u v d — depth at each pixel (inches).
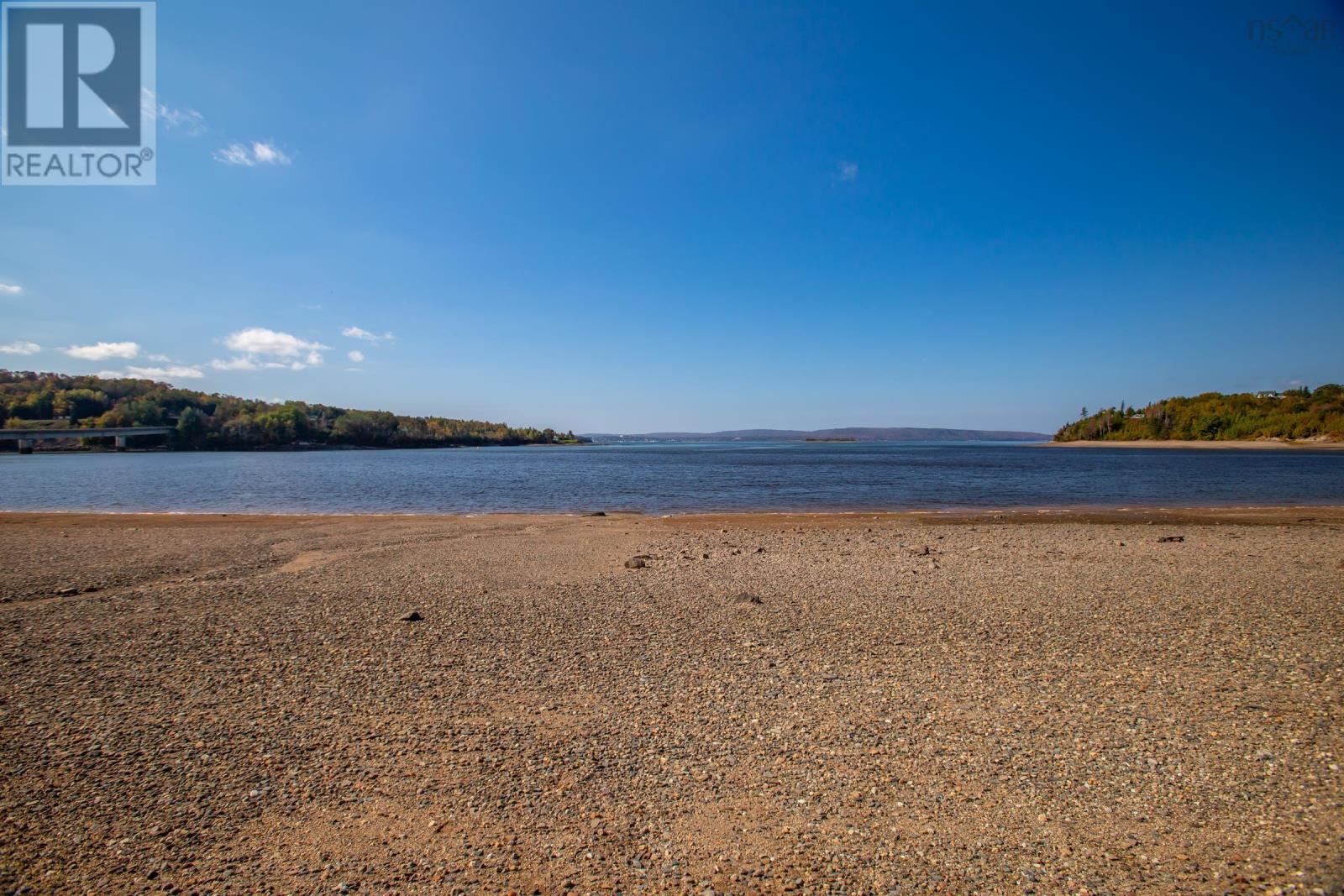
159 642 337.4
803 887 145.0
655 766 201.8
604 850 158.9
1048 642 334.3
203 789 188.1
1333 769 197.5
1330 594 441.4
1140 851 157.6
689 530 832.3
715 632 353.4
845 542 716.0
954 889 143.9
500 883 146.2
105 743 217.9
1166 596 437.7
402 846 160.1
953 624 369.1
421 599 437.4
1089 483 1827.0
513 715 241.1
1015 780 192.7
